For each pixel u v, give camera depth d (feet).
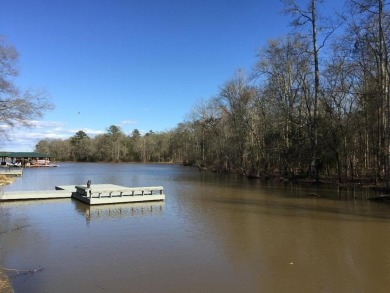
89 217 55.93
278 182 122.93
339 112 107.24
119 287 27.61
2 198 70.74
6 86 122.72
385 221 52.60
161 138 403.13
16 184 119.24
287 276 30.12
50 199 74.33
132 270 31.48
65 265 32.78
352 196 81.10
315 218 55.36
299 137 126.00
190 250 37.76
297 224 50.88
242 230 47.19
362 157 113.91
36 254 36.19
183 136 302.04
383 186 88.84
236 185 113.29
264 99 142.51
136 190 72.18
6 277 27.40
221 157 199.21
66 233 45.21
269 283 28.58
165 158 402.93
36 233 45.16
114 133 432.25
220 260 34.40
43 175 172.86
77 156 444.96
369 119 100.89
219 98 177.17
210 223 51.67
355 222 52.03
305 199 77.56
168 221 53.16
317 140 113.09
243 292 26.81
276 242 41.04
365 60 93.91
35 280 29.04
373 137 100.73
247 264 33.22
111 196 70.44
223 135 193.88
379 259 34.60
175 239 42.34
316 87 108.99
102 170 228.02
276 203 71.77
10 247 38.70
